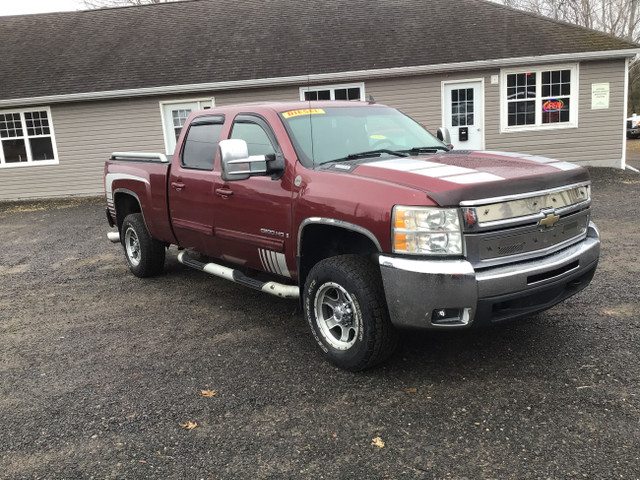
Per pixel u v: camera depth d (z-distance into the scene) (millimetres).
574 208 3586
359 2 17547
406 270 3123
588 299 4758
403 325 3232
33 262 7668
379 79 14492
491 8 16406
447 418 3018
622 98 14258
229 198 4500
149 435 3021
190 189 5004
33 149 15758
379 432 2926
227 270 4883
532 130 14555
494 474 2521
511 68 14234
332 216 3553
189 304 5348
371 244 3689
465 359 3742
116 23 18250
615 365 3498
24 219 12289
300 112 4383
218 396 3426
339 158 4078
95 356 4168
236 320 4816
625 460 2559
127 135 15359
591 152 14633
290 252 4016
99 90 14906
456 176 3293
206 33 16922
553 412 3006
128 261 6609
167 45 16578
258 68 14844
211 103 15023
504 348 3877
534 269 3236
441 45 14805
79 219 11680
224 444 2896
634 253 6180
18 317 5234
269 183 4121
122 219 6617
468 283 3051
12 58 16906
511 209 3229
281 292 4199
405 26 15922
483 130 14609
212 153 4867
